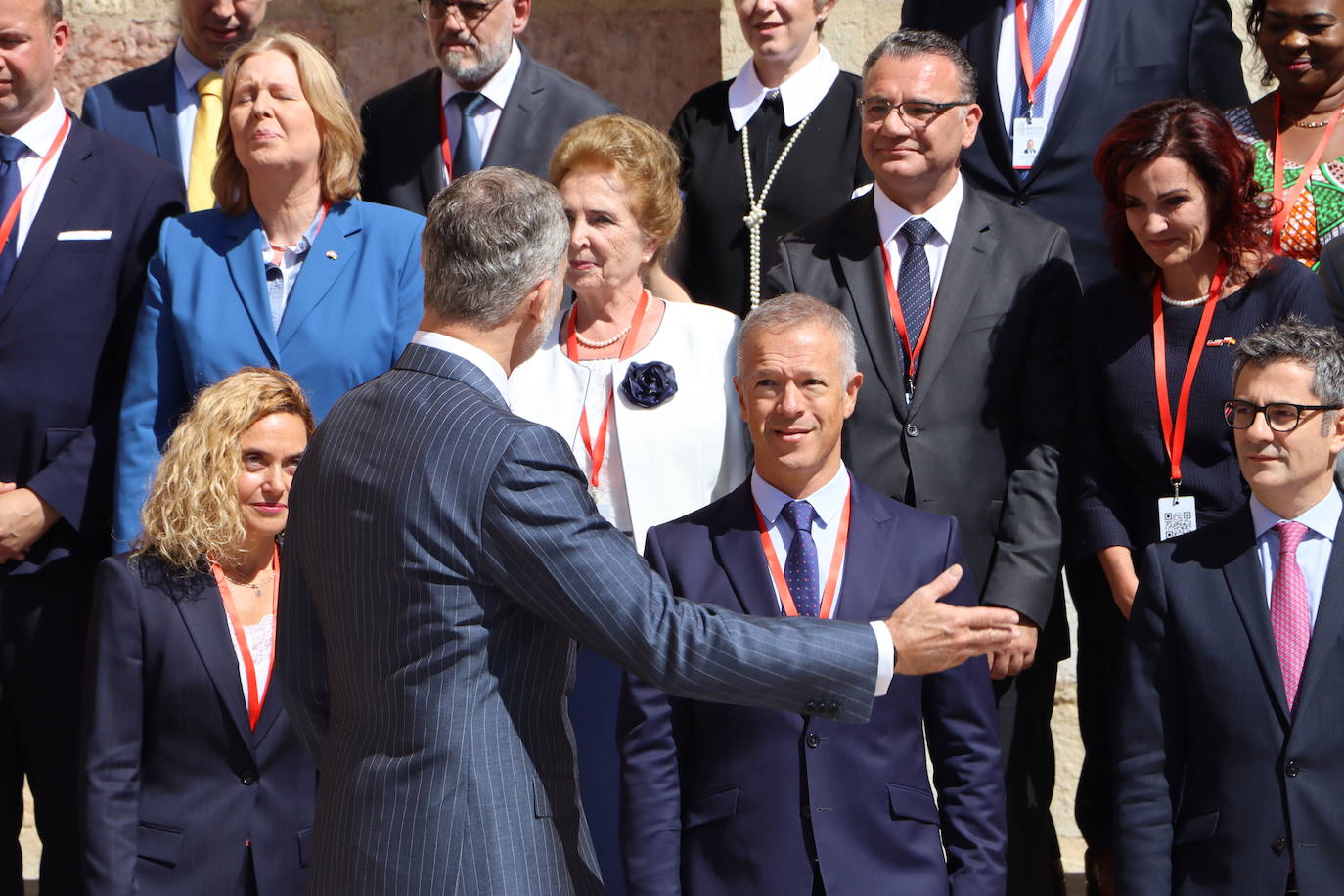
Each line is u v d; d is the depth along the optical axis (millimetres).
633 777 13148
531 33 24344
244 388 14953
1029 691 16016
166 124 19688
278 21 24375
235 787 14242
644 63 24469
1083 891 18500
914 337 16359
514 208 11070
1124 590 15562
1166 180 15352
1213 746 13148
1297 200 17531
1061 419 16156
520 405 16297
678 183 18219
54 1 17719
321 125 16953
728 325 16547
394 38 24438
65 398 17016
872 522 13648
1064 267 16531
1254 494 13578
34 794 17156
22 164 17531
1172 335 15812
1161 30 18703
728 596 13398
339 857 10578
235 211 17047
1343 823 12672
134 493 16391
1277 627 13180
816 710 10961
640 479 15875
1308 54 17531
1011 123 18812
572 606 10547
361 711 10750
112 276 17312
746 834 12812
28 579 16875
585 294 16359
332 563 10867
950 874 13117
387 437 10781
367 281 16797
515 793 10484
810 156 19219
